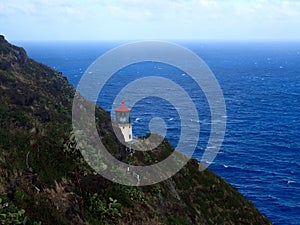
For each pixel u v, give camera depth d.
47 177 19.78
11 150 19.98
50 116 27.88
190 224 27.53
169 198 28.91
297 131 109.69
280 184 71.56
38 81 35.69
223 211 34.94
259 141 98.44
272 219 59.00
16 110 25.55
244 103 155.75
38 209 16.80
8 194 16.78
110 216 20.55
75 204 19.41
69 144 24.00
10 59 36.69
